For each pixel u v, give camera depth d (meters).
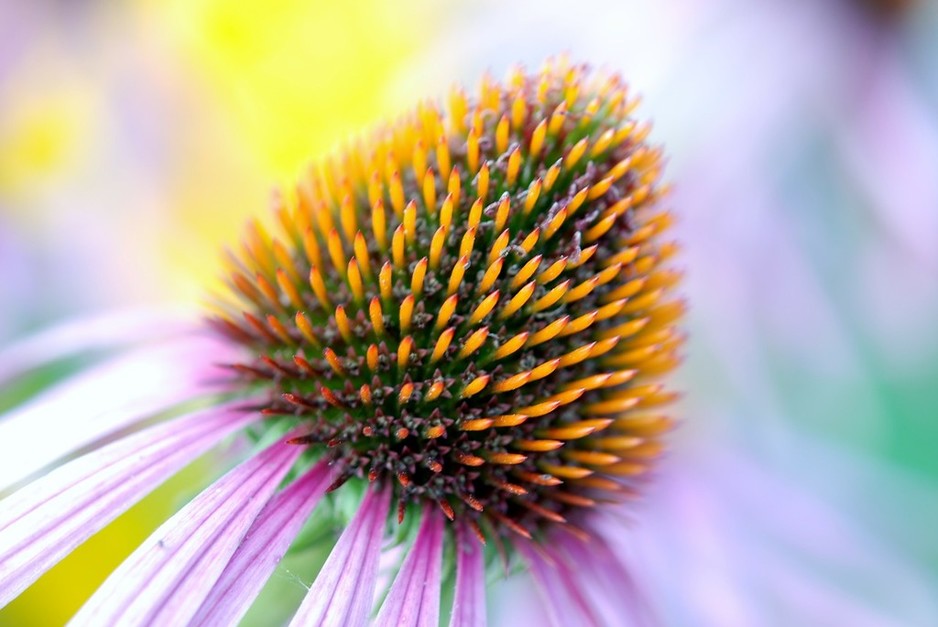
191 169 0.27
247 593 0.14
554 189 0.15
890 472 0.23
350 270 0.15
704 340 0.23
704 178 0.23
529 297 0.15
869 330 0.24
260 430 0.16
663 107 0.23
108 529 0.19
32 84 0.25
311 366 0.15
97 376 0.16
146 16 0.27
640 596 0.16
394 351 0.15
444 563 0.15
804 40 0.24
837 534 0.21
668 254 0.16
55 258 0.23
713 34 0.24
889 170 0.23
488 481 0.15
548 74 0.16
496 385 0.15
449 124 0.16
